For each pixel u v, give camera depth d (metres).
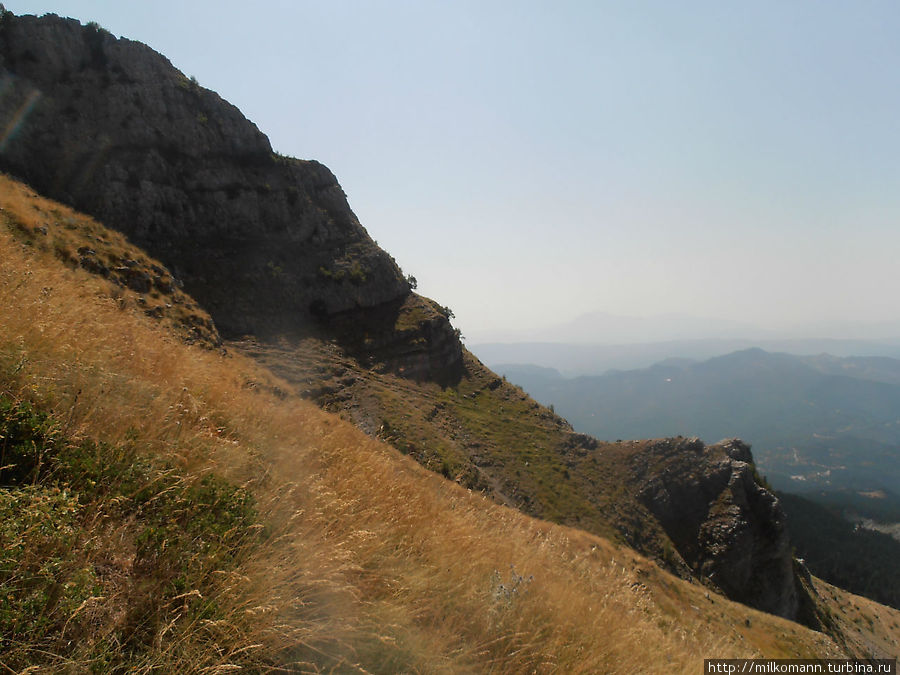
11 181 38.19
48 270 10.95
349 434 10.33
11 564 3.02
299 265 93.25
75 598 3.03
